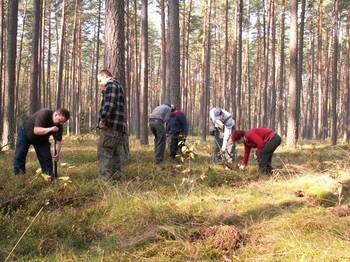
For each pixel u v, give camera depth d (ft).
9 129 43.19
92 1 125.59
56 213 17.58
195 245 14.32
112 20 30.60
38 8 52.70
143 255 13.71
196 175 25.70
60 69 81.97
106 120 22.95
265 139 27.58
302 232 15.62
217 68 155.63
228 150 32.68
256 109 153.89
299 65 79.51
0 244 14.39
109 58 30.76
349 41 98.63
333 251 13.43
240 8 71.00
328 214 17.81
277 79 159.22
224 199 20.31
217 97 157.79
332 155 39.75
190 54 163.53
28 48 144.15
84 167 27.73
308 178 25.02
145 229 15.99
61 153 37.01
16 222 15.96
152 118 31.50
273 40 100.94
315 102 169.99
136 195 19.49
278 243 14.48
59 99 81.87
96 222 16.90
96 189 20.94
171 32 42.09
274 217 17.54
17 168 24.32
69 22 124.88
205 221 16.97
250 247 14.28
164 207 18.22
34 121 23.59
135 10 98.48
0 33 86.94
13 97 43.73
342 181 24.06
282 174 27.32
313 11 118.42
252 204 19.54
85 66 186.09
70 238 15.01
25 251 13.98
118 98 23.16
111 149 23.25
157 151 31.53
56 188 20.40
